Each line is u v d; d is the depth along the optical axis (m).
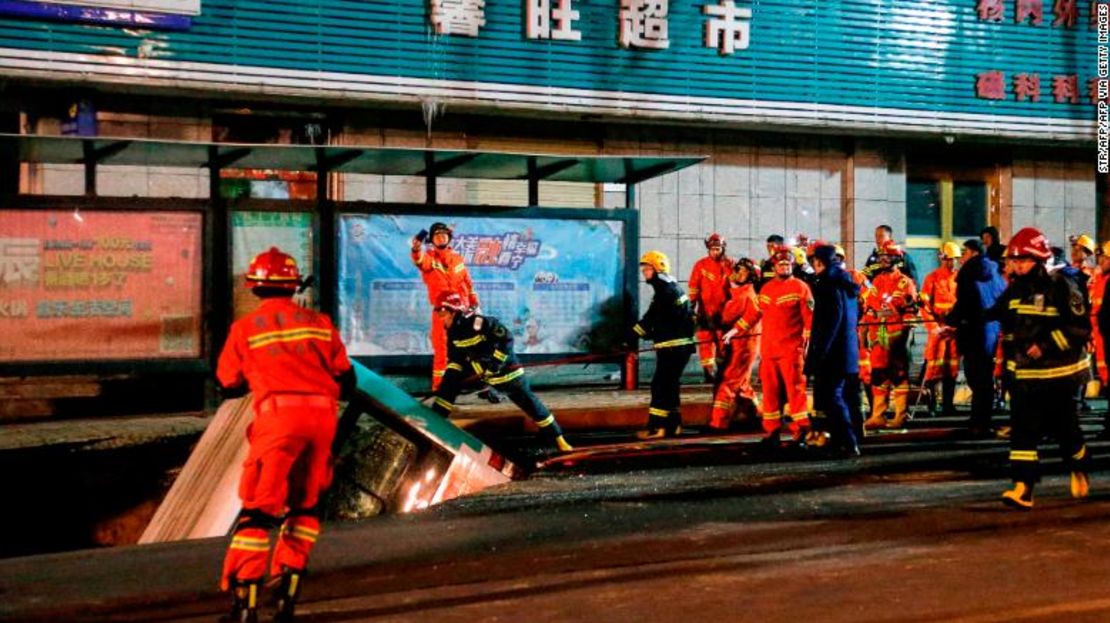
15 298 11.40
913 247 17.64
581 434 11.77
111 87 13.34
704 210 16.16
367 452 9.54
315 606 5.92
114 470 10.03
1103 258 12.71
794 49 16.31
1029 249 7.84
